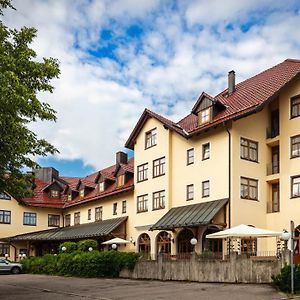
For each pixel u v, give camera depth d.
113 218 46.50
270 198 34.47
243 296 19.67
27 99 16.36
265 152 34.94
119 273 33.00
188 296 20.36
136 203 42.50
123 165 47.16
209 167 34.75
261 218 33.56
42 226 55.94
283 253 24.03
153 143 41.28
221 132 34.06
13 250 53.84
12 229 53.94
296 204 31.70
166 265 29.88
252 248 32.81
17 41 18.73
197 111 36.62
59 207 56.50
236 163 32.88
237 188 32.59
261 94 33.50
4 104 15.52
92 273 33.81
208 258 28.20
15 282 31.12
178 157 38.25
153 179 40.56
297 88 33.06
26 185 23.89
